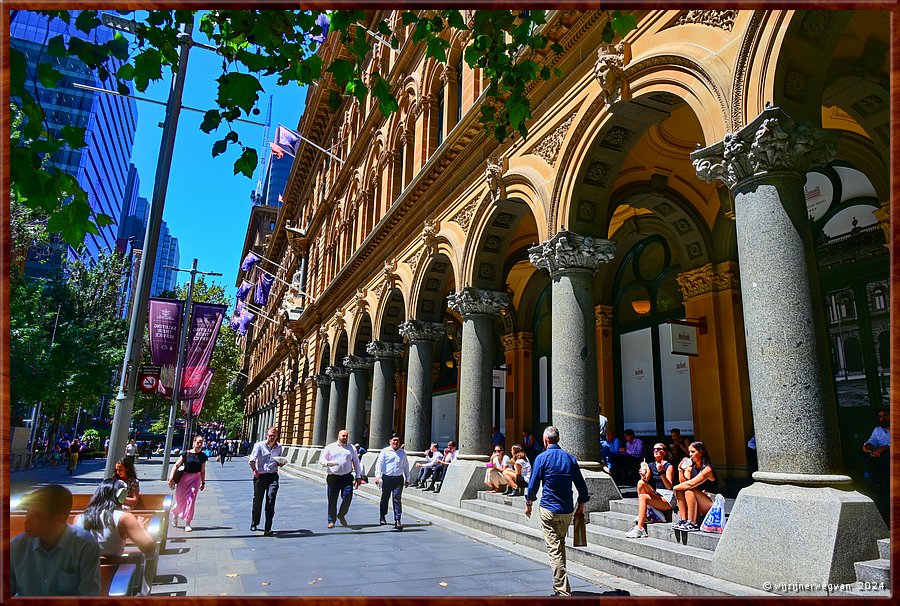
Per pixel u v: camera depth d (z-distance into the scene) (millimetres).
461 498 11617
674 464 12203
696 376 13055
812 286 5652
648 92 8219
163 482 21922
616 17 4680
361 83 4898
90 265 34531
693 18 7527
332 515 10578
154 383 14859
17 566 3607
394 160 21484
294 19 4645
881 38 7535
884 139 8766
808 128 5918
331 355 26547
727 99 6703
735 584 5238
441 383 25891
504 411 20156
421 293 16391
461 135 13617
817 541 4852
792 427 5340
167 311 14828
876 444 8906
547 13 10297
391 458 10867
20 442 30391
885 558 4824
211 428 88562
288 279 48750
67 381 28109
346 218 28922
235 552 8203
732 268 12750
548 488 5836
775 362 5531
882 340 9938
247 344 90312
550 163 10570
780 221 5789
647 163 12227
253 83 4363
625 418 15242
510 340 20109
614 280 16141
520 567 7207
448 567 7211
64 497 3688
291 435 35031
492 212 12609
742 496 5539
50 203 3695
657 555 6410
